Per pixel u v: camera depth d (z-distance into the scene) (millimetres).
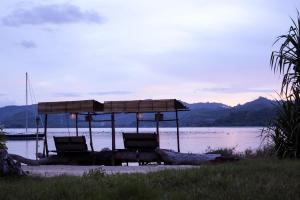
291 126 15602
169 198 8789
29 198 9086
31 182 11594
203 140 65188
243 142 56219
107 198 8844
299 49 15164
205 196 8828
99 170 13164
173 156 19891
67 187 9703
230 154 20625
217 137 80562
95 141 70250
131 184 9453
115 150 21828
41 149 47969
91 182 10453
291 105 15727
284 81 15477
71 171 16812
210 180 10336
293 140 15586
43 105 23438
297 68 15289
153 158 20703
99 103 22719
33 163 21875
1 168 13156
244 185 9578
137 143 21297
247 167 12672
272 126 16234
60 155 22516
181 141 61281
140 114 23125
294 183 9641
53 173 15602
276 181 9875
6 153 13531
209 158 19094
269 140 16484
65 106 22828
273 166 12617
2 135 15820
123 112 21891
